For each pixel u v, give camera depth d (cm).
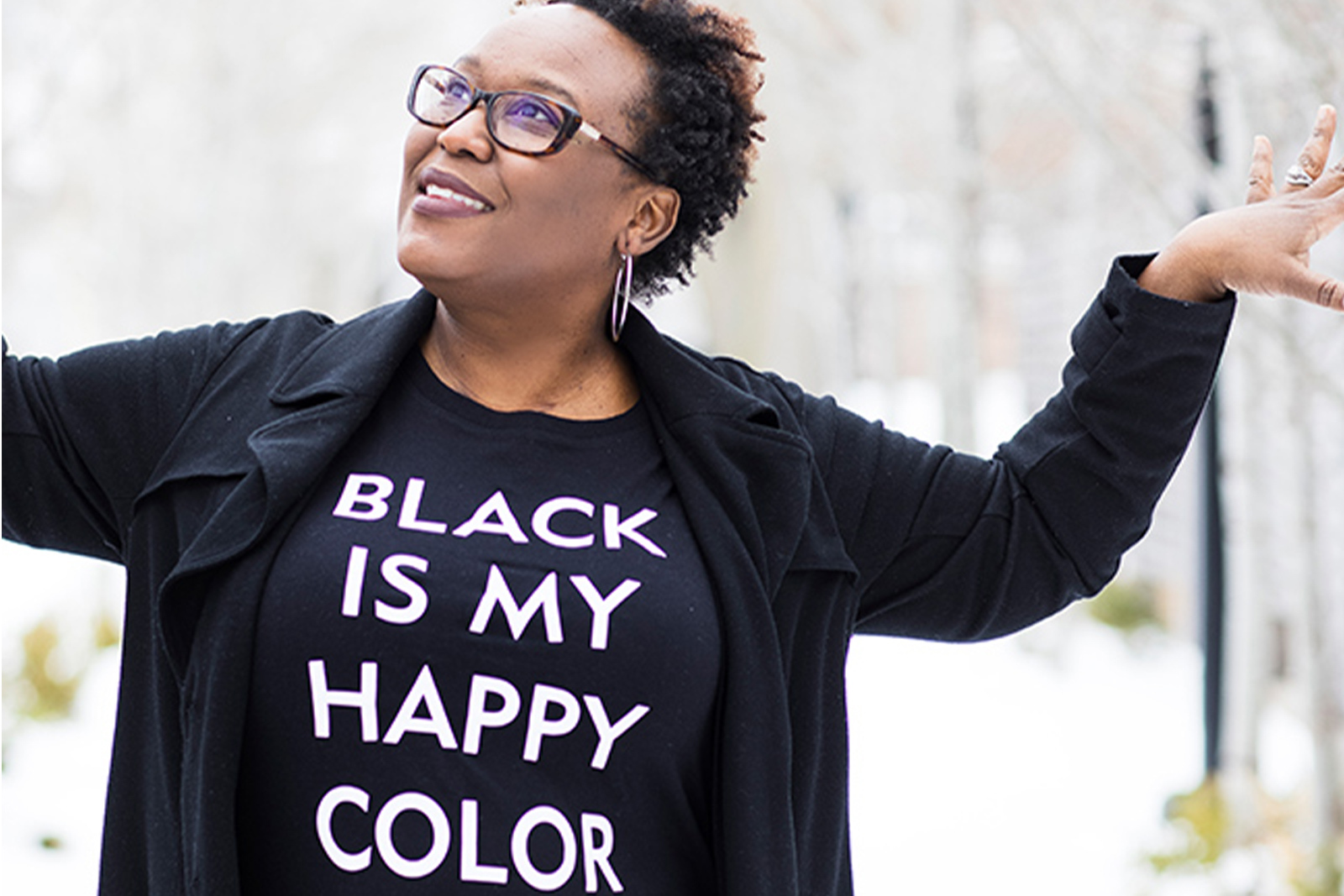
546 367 234
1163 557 1292
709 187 241
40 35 898
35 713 920
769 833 220
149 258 1293
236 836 215
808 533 238
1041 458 248
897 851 719
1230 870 660
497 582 213
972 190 1020
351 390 221
